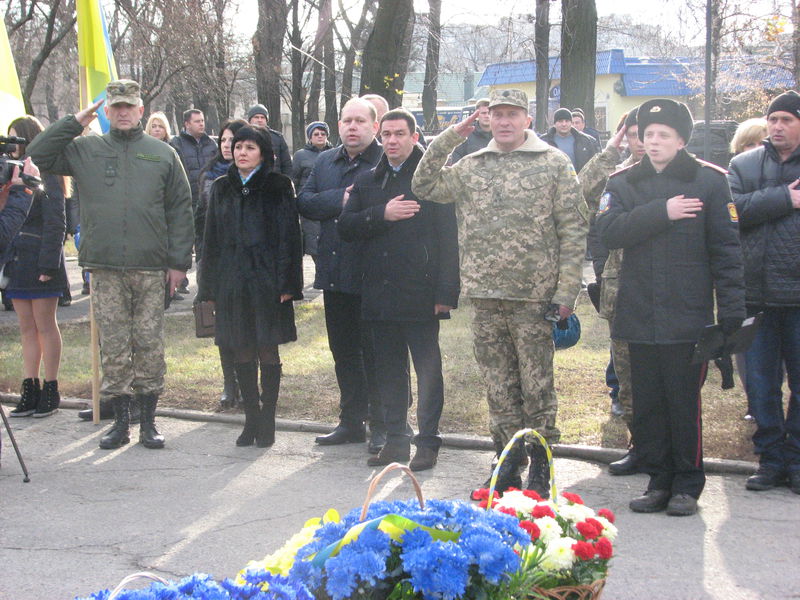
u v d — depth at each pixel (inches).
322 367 363.6
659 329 199.6
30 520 207.9
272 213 258.8
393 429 245.6
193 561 183.8
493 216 213.0
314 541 108.2
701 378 202.4
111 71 321.1
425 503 118.0
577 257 210.8
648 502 205.5
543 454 216.8
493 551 102.0
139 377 270.2
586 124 757.3
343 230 239.5
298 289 262.2
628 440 253.9
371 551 99.0
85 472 245.1
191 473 243.3
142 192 265.4
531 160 213.2
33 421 302.0
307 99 1457.9
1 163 226.2
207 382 344.2
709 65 533.0
